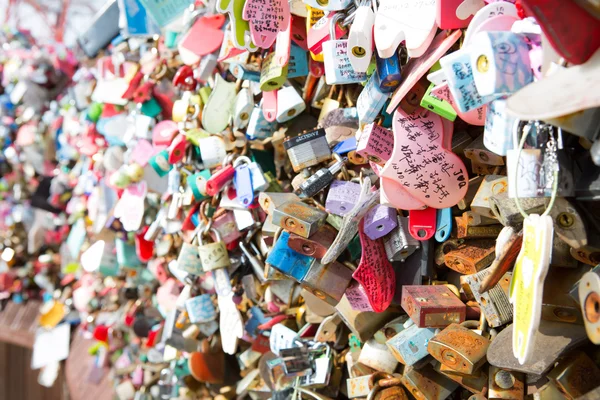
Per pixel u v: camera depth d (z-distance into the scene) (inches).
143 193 60.6
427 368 33.7
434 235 34.9
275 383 44.3
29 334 101.7
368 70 34.4
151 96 61.4
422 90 32.3
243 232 48.2
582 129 21.7
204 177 48.4
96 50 78.4
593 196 23.5
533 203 26.0
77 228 83.7
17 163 102.7
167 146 57.0
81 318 90.4
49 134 94.6
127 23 60.1
